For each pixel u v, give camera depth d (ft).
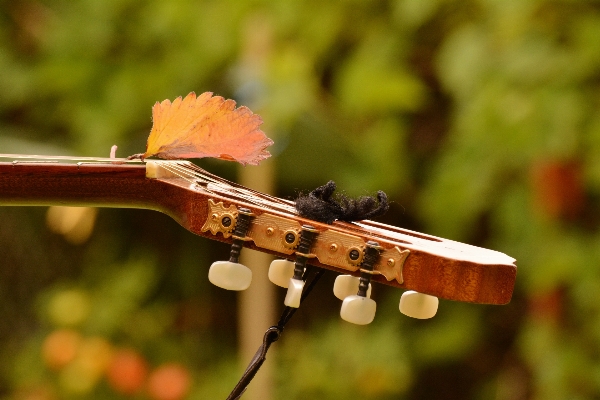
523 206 11.73
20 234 14.65
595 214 11.39
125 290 14.58
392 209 13.69
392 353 13.46
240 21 13.26
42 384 14.01
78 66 14.48
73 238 13.79
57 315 14.21
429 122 13.51
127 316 14.48
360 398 13.51
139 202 6.46
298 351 14.12
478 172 11.89
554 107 11.00
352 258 6.22
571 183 11.19
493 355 14.01
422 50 13.07
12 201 6.45
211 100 6.43
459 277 6.17
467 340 13.51
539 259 11.46
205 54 13.67
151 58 14.42
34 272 14.87
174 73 14.06
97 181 6.45
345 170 12.62
